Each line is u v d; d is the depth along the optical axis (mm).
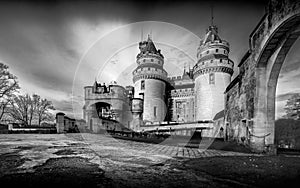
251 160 4793
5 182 2910
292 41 6070
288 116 13531
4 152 5934
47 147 7215
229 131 11398
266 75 7109
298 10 4945
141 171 3719
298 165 4195
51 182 2918
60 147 7266
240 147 7848
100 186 2787
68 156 5281
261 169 3824
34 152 5949
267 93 7000
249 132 7613
